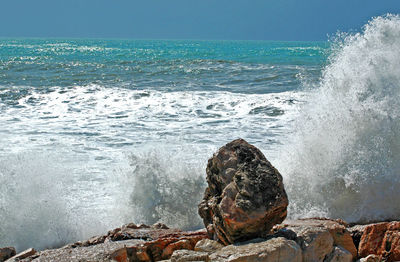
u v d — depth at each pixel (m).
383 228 5.27
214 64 33.50
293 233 4.64
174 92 18.19
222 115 14.31
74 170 8.73
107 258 4.68
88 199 7.45
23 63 35.91
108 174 8.55
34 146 10.59
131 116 14.27
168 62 36.25
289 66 31.05
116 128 12.64
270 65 32.38
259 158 4.97
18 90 18.70
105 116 14.30
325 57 45.41
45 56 50.12
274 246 4.25
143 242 5.14
